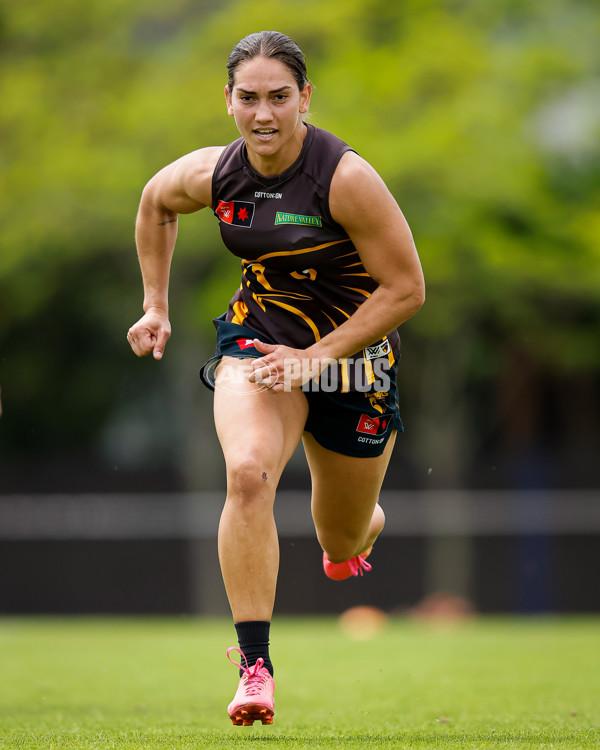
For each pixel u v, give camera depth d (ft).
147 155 153.58
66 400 220.43
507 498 167.43
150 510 169.99
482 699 56.03
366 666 75.82
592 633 110.83
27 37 164.25
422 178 146.41
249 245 41.24
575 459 167.43
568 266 159.53
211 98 152.35
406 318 40.75
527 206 157.79
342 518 47.21
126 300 187.11
